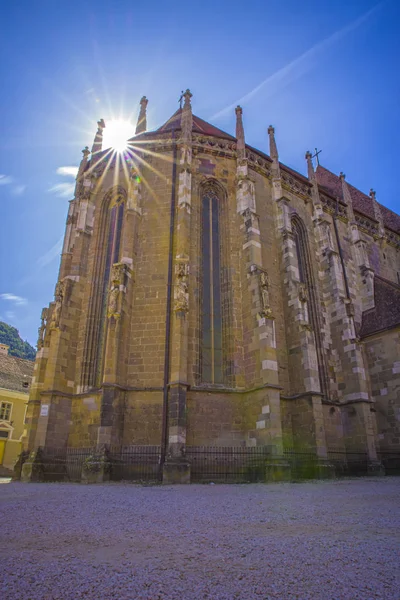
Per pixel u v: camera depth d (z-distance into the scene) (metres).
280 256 32.19
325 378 32.12
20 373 58.28
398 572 5.55
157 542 7.27
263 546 6.97
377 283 38.44
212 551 6.64
